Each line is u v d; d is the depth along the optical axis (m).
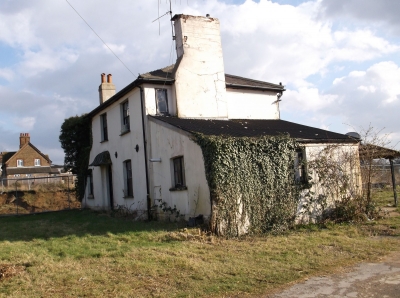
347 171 14.24
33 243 10.77
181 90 16.17
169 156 14.24
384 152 14.72
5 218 19.97
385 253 8.55
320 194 13.52
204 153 11.58
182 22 16.62
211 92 16.88
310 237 10.55
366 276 6.89
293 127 16.81
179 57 16.75
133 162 17.09
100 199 21.22
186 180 13.11
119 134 18.56
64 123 24.64
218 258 8.45
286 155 12.71
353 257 8.27
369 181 14.18
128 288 6.46
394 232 10.96
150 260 8.23
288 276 7.03
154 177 15.42
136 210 16.77
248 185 11.68
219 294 6.22
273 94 19.81
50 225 15.41
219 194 11.11
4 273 7.29
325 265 7.72
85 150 23.58
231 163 11.38
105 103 19.55
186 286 6.59
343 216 13.18
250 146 11.86
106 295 6.18
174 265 7.81
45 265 7.89
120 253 8.88
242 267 7.66
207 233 10.99
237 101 18.48
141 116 16.09
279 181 12.41
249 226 11.59
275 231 11.74
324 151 13.92
